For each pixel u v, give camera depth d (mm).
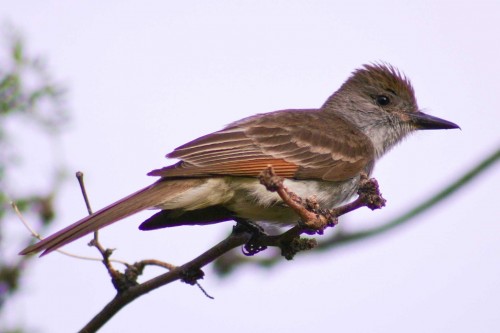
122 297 8016
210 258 8430
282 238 9203
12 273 8750
